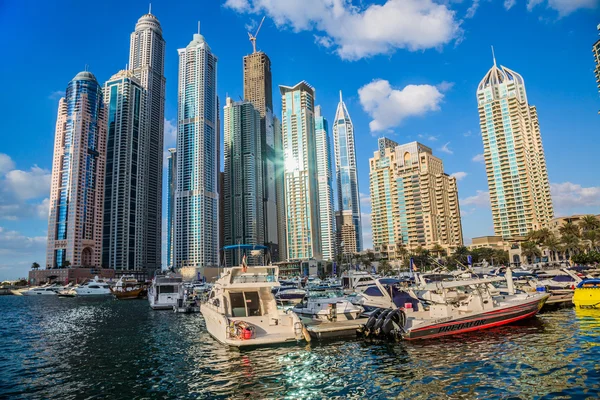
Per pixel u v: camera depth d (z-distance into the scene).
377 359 21.64
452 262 154.00
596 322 30.02
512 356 20.91
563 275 47.06
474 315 28.11
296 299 57.22
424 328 26.28
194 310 55.16
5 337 35.28
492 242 187.38
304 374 19.12
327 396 15.96
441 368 19.30
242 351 24.19
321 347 25.03
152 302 64.06
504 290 42.06
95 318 51.12
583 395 14.81
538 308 32.19
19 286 190.75
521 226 185.50
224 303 28.61
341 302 34.62
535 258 145.25
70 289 127.62
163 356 24.70
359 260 189.00
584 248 124.25
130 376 20.03
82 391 17.75
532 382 16.53
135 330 38.00
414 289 37.25
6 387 18.67
